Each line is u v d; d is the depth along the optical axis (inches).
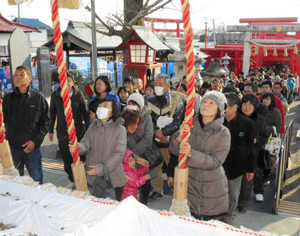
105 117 111.5
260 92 281.3
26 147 153.7
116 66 664.4
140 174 139.7
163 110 170.1
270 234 67.3
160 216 68.6
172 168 113.7
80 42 470.9
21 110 152.2
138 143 149.4
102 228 59.7
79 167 101.3
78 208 78.5
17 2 128.8
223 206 105.9
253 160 134.6
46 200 82.6
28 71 151.9
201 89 289.0
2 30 593.6
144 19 371.9
